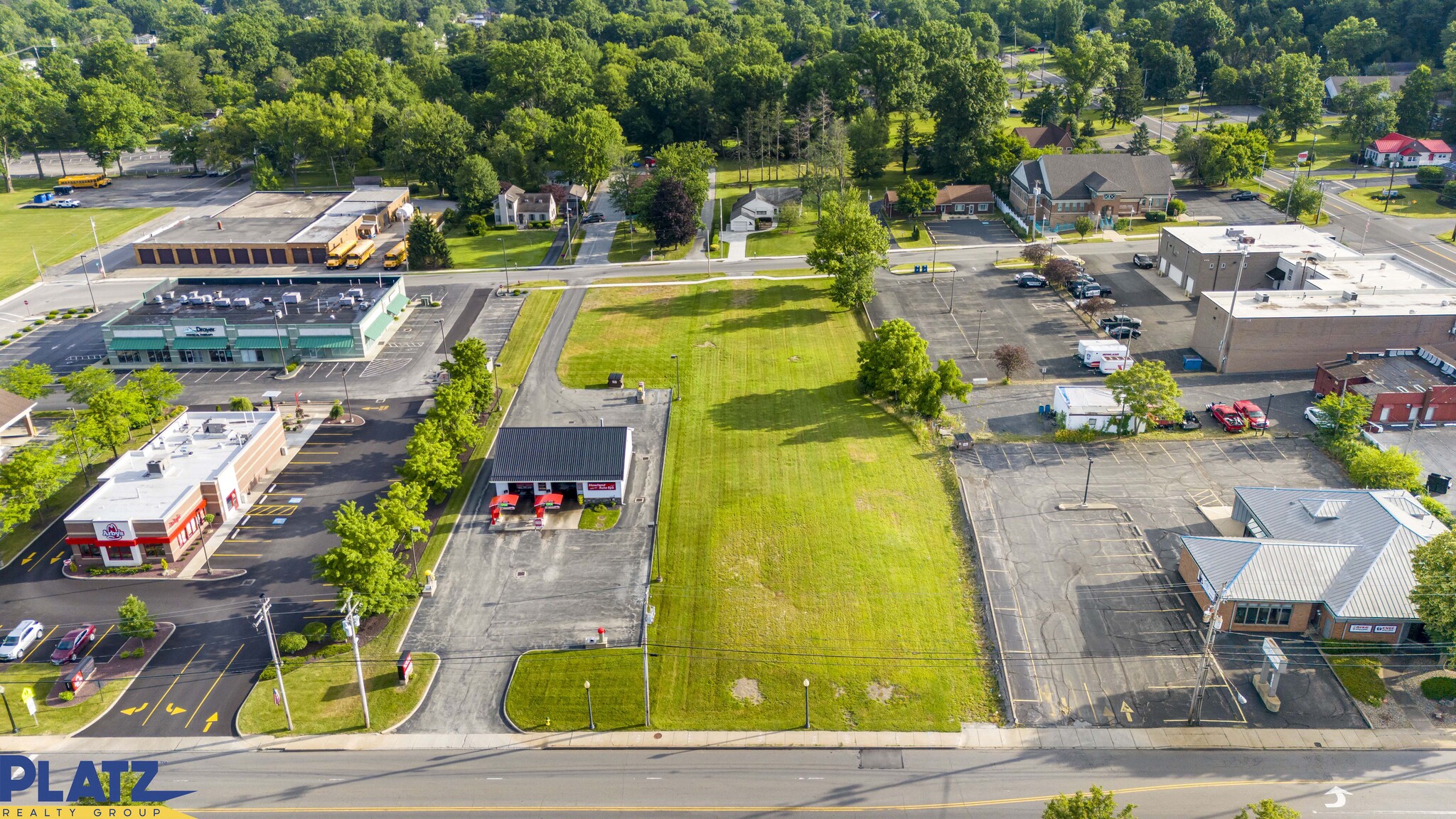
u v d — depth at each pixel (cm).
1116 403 10594
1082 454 10175
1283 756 6512
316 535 9175
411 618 8075
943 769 6519
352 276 15025
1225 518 8919
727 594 8188
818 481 9800
